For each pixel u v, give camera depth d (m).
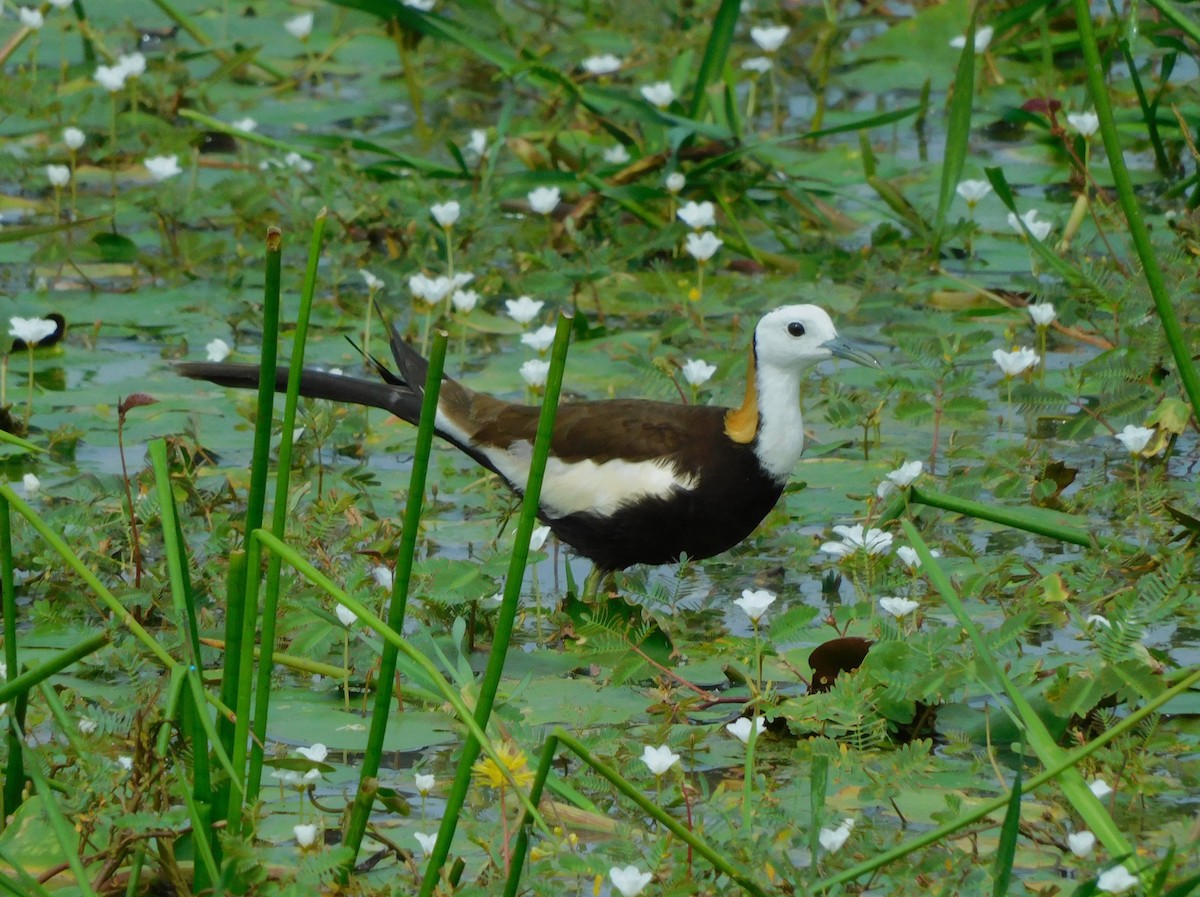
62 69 19.89
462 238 15.72
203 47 20.62
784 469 10.41
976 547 10.98
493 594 9.33
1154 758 8.21
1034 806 7.86
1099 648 8.12
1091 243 14.80
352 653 9.32
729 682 9.34
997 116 19.28
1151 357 11.88
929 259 15.56
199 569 10.25
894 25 21.28
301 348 6.50
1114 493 11.06
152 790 7.12
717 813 7.55
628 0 21.20
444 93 20.73
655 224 16.31
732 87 17.11
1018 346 14.18
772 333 10.22
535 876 6.97
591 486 10.46
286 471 6.60
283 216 17.02
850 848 7.16
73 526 10.41
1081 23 8.38
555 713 8.91
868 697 8.48
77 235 16.66
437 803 8.02
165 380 13.77
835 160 18.14
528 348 14.48
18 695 7.12
